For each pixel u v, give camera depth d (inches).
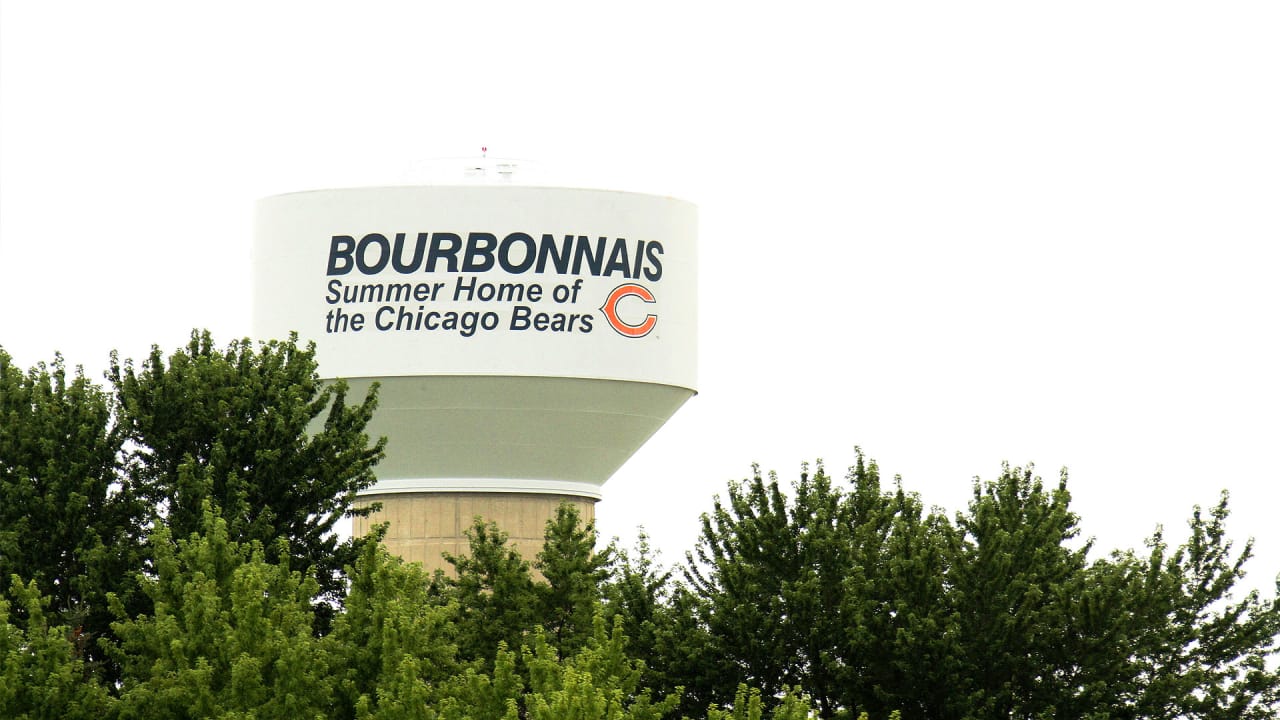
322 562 2062.0
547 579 2375.7
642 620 2103.8
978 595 2046.0
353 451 2091.5
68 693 1713.8
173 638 1734.7
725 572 2053.4
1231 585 2208.4
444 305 2433.6
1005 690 2007.9
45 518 1994.3
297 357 2159.2
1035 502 2135.8
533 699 1649.9
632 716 1707.7
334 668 1756.9
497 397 2442.2
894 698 2001.7
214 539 1818.4
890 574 2059.5
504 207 2444.6
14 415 2033.7
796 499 2106.3
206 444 2091.5
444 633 1919.3
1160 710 2032.5
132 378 2108.8
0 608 1739.7
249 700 1688.0
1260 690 2112.5
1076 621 2033.7
